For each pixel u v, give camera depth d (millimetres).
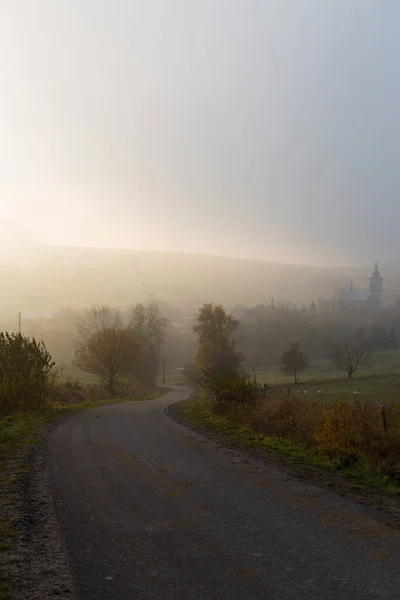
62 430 17281
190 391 66438
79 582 4984
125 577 5082
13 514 7336
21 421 19328
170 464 11070
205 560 5480
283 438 14859
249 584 4852
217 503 7828
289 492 8531
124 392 51094
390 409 14844
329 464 11078
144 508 7602
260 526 6645
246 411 19625
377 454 11328
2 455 12289
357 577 4969
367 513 7273
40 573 5207
